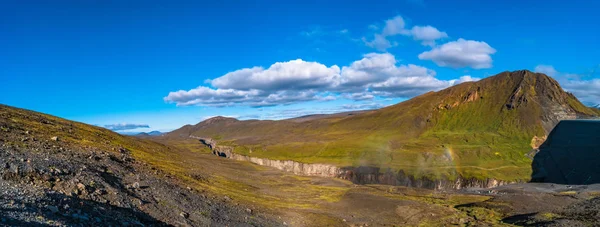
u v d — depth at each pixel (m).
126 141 141.25
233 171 172.00
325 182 198.62
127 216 39.12
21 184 36.75
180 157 159.12
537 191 183.88
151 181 64.94
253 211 73.69
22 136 68.19
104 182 49.19
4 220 22.91
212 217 55.66
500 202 133.75
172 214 48.75
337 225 80.88
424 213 108.50
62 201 34.06
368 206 115.44
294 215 82.31
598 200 123.69
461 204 134.75
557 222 93.75
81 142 87.75
